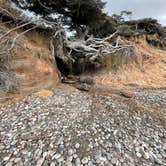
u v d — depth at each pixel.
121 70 22.94
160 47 33.56
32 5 16.91
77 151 6.69
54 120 8.66
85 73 22.42
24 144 7.08
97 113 9.59
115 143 7.19
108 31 23.06
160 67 24.39
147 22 31.44
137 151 6.88
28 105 10.27
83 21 19.81
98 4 17.16
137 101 12.37
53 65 16.70
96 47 21.17
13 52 12.74
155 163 6.39
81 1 16.34
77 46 19.64
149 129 8.51
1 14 14.08
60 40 18.34
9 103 10.59
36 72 13.78
